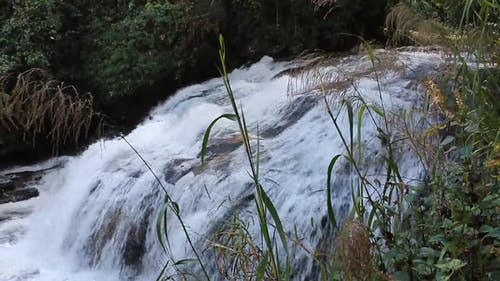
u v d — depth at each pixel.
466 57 3.12
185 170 5.62
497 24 3.02
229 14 9.16
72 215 6.26
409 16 4.15
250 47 9.13
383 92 4.76
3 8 9.09
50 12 8.95
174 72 9.25
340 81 4.32
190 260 2.89
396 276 2.58
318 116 5.52
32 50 8.77
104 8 9.69
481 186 2.63
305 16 8.40
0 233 6.60
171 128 7.03
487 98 2.74
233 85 7.92
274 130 5.86
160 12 9.31
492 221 2.59
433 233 2.69
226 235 3.44
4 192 7.77
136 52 9.18
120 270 5.57
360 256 2.41
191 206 5.16
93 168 6.66
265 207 2.58
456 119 2.81
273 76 7.88
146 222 5.50
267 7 8.77
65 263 6.01
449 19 4.06
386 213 2.87
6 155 8.72
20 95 3.24
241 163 5.36
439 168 2.88
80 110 3.32
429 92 3.07
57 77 9.09
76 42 9.35
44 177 8.21
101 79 9.20
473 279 2.58
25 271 5.78
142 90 9.20
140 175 5.95
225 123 6.40
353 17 8.19
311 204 4.50
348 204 4.31
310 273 4.00
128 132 8.56
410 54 5.11
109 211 5.89
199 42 9.24
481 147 2.69
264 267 2.47
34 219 6.91
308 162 4.99
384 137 3.04
